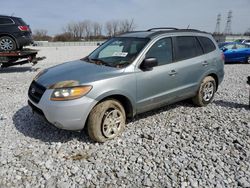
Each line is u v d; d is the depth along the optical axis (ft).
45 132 13.51
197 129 14.11
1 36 33.22
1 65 33.63
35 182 9.36
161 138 12.89
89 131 12.01
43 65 45.06
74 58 64.28
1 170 10.04
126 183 9.36
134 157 11.07
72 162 10.68
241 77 31.48
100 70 12.64
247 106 18.37
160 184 9.30
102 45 16.72
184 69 15.56
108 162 10.71
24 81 28.02
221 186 9.16
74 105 11.16
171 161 10.79
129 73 12.77
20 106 17.98
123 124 13.21
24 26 35.06
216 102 19.34
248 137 13.14
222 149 11.84
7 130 13.75
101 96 11.70
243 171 10.07
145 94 13.65
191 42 16.61
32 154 11.27
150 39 14.20
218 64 18.26
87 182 9.39
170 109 17.39
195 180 9.51
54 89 11.38
